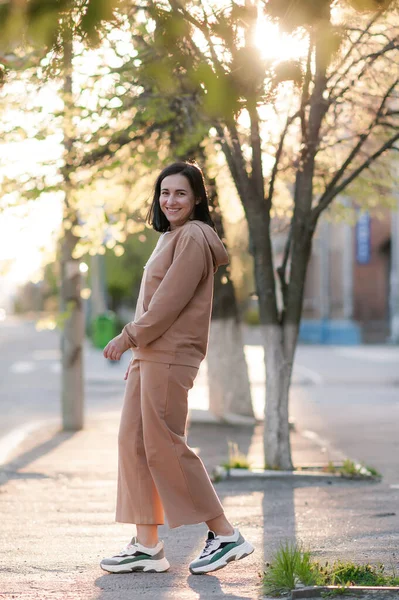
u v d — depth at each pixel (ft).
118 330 154.71
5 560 18.48
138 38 25.35
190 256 16.24
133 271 169.99
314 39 13.73
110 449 41.68
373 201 40.88
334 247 164.45
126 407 16.87
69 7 10.74
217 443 43.70
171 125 33.06
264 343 33.32
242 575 16.87
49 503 26.94
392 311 148.87
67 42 11.32
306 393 77.82
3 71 18.07
